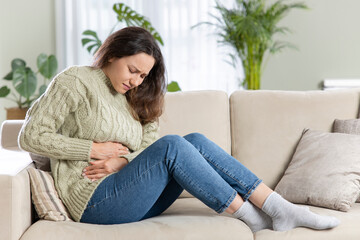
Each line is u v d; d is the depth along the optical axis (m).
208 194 1.69
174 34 4.99
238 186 1.76
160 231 1.62
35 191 1.72
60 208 1.73
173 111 2.30
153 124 2.08
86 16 4.92
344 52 4.92
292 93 2.38
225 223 1.68
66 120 1.82
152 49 1.83
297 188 2.04
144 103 2.00
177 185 1.86
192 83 5.04
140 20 4.25
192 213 1.84
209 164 1.79
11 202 1.54
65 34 4.95
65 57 4.96
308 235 1.69
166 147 1.70
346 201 1.91
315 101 2.34
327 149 2.10
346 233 1.71
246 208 1.73
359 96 2.36
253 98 2.36
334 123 2.29
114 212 1.72
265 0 4.88
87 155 1.79
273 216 1.74
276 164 2.27
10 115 4.41
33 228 1.61
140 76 1.85
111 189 1.72
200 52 5.00
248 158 2.29
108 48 1.83
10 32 4.98
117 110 1.90
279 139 2.30
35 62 5.02
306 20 4.94
